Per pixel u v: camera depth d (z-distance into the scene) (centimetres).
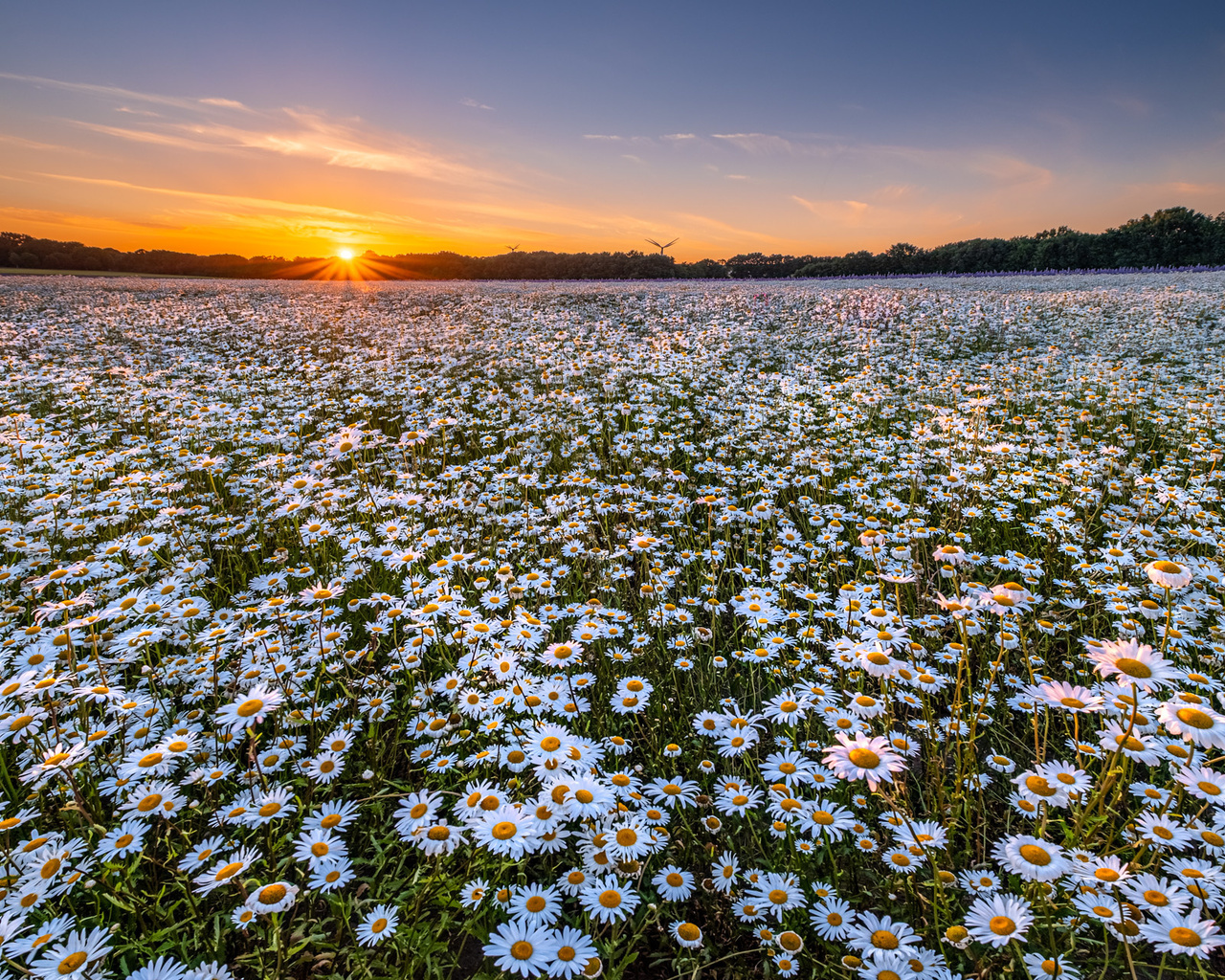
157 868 229
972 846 239
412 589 339
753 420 765
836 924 190
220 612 336
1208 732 177
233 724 257
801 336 1444
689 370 987
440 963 200
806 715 271
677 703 325
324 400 918
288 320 1720
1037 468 597
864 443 711
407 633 334
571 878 199
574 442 666
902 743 212
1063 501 532
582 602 389
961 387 920
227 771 241
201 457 576
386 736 299
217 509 530
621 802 228
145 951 200
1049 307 1744
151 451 638
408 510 473
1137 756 191
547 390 962
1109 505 530
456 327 1548
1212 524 470
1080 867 176
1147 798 220
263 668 287
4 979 163
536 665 319
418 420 812
